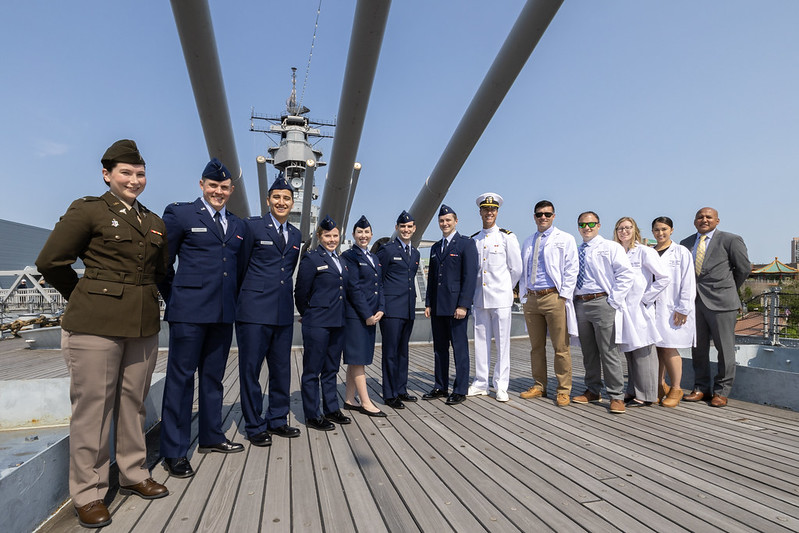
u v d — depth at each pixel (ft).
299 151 47.44
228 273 8.95
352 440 10.11
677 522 6.50
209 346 9.18
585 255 13.35
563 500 7.17
